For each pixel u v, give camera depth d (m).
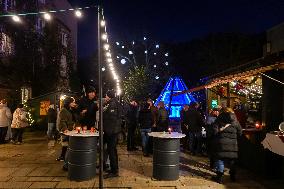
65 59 32.38
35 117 21.12
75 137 7.70
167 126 11.72
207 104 14.62
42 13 6.04
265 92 8.70
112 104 8.05
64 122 9.30
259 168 8.44
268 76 8.03
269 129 8.45
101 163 5.38
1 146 13.41
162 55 35.09
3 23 21.39
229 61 34.59
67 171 8.67
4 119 14.11
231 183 7.71
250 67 9.20
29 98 23.20
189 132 11.60
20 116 14.16
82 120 9.29
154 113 11.66
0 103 14.20
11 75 22.45
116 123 8.08
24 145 13.76
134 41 34.03
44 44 25.19
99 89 5.38
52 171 8.68
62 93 21.69
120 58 33.41
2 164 9.59
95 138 7.93
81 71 44.41
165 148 7.86
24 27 23.22
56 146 13.41
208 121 10.87
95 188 7.18
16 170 8.80
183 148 12.98
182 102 15.30
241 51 34.16
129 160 10.33
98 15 5.62
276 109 8.47
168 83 15.54
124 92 28.72
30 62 23.70
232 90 13.52
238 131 7.77
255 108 12.62
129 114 12.18
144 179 7.97
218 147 7.67
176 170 7.93
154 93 32.66
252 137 8.95
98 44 5.52
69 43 31.80
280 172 8.14
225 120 7.66
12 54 22.69
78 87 34.47
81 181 7.68
